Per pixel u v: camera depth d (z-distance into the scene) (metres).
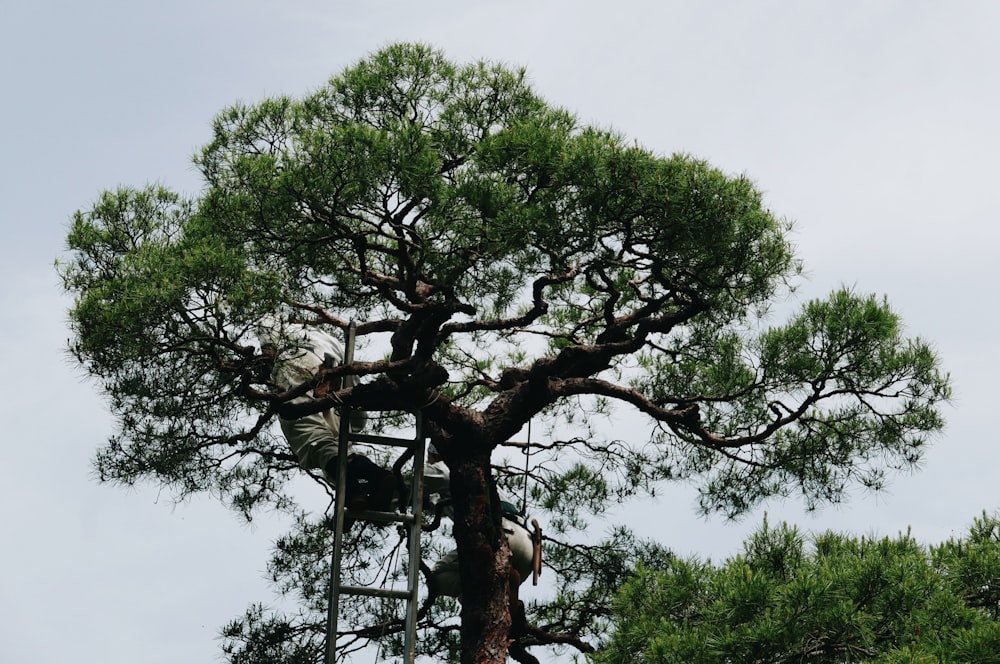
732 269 9.88
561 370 10.66
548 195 9.49
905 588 8.55
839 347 10.99
